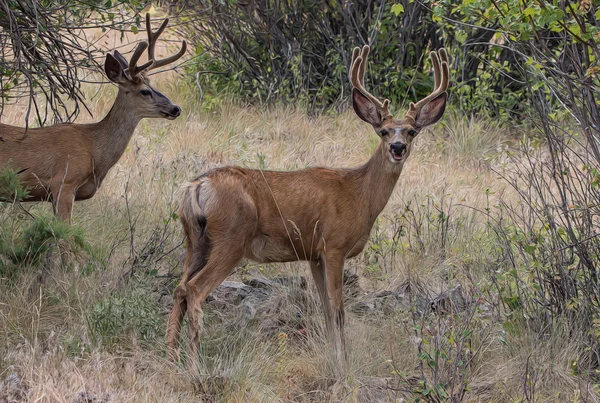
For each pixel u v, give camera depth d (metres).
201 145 26.14
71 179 18.31
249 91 31.92
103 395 12.72
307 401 13.97
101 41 36.41
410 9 32.44
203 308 16.06
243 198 14.52
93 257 16.08
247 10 32.62
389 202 22.58
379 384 14.22
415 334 15.02
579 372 14.69
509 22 15.38
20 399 12.64
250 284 17.22
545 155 27.75
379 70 32.59
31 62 18.09
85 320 14.52
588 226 16.16
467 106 31.17
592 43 15.62
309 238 15.18
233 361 14.41
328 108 31.91
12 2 17.98
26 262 15.59
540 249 16.36
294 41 33.16
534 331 15.53
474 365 14.69
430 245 19.50
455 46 31.80
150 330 14.64
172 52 34.19
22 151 17.86
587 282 15.82
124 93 19.31
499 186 25.39
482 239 19.64
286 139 28.53
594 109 16.17
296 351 15.23
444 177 25.28
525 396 13.54
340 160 26.72
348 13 32.66
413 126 15.74
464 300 16.53
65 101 27.61
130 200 20.33
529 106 30.69
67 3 19.20
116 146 19.17
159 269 17.47
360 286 17.55
